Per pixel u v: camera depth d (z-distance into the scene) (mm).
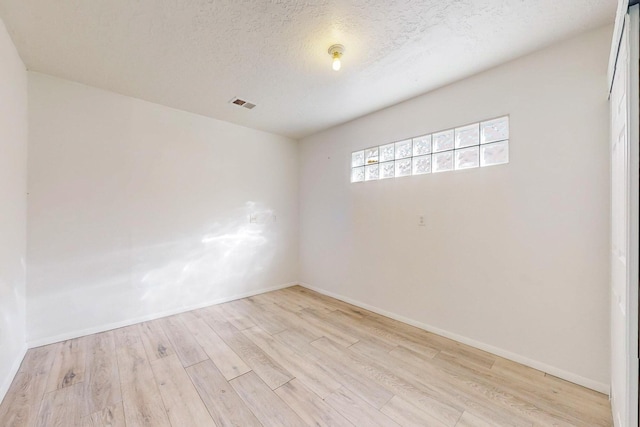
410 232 2859
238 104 3029
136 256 2871
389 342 2463
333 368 2057
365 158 3377
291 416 1583
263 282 3973
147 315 2943
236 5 1624
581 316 1854
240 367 2068
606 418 1565
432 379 1925
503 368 2053
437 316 2631
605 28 1771
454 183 2512
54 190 2432
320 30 1847
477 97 2357
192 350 2314
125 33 1874
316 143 4059
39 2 1591
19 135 2115
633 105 1070
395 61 2195
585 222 1838
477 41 1941
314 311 3234
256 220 3883
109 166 2713
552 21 1737
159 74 2408
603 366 1775
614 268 1547
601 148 1777
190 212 3256
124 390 1799
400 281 2947
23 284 2225
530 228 2066
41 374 1961
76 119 2539
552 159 1969
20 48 2023
